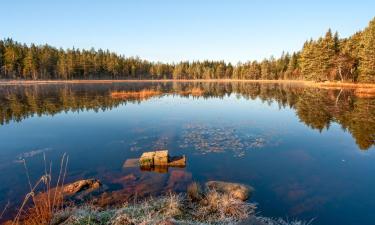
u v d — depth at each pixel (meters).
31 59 83.19
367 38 41.84
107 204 6.88
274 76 103.69
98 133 15.41
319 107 24.19
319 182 8.48
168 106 27.64
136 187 7.97
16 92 41.56
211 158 10.84
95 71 101.81
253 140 13.74
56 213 5.71
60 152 11.80
